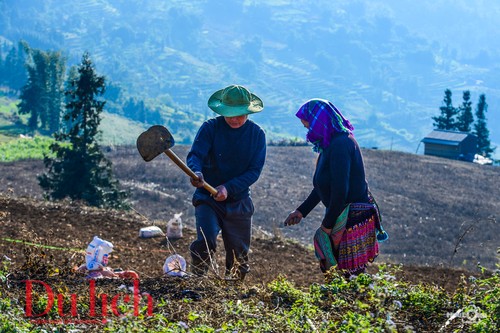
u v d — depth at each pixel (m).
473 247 38.59
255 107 8.48
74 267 9.05
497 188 55.72
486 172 61.06
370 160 60.81
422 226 43.12
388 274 7.09
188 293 7.04
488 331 6.00
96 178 33.59
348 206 7.50
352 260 7.52
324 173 7.59
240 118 8.50
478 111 101.31
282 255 13.52
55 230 13.01
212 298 6.93
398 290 6.81
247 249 8.84
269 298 6.81
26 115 160.38
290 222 8.09
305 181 53.19
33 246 9.96
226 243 8.80
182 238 13.70
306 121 7.63
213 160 8.59
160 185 48.19
